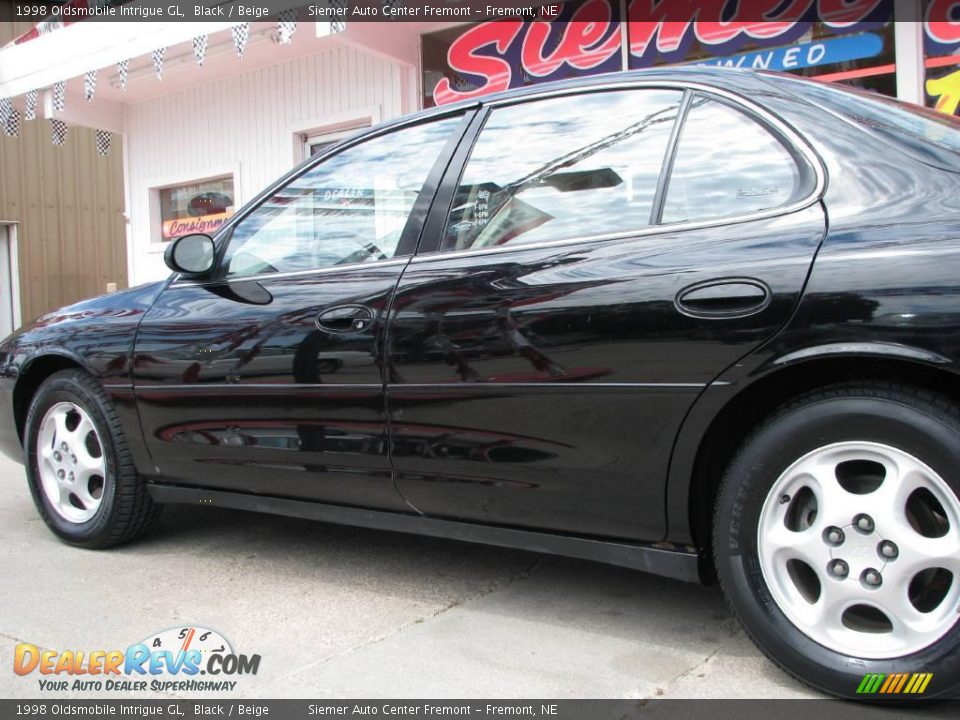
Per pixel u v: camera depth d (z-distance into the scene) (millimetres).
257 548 3600
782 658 2158
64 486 3658
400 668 2404
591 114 2646
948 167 2076
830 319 1990
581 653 2471
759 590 2184
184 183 9391
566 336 2357
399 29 7172
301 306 2918
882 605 2008
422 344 2615
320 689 2289
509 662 2424
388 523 2871
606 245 2404
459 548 3516
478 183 2766
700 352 2154
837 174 2158
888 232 2008
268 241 3209
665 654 2449
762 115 2334
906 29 5371
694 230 2293
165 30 6832
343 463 2852
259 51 7902
